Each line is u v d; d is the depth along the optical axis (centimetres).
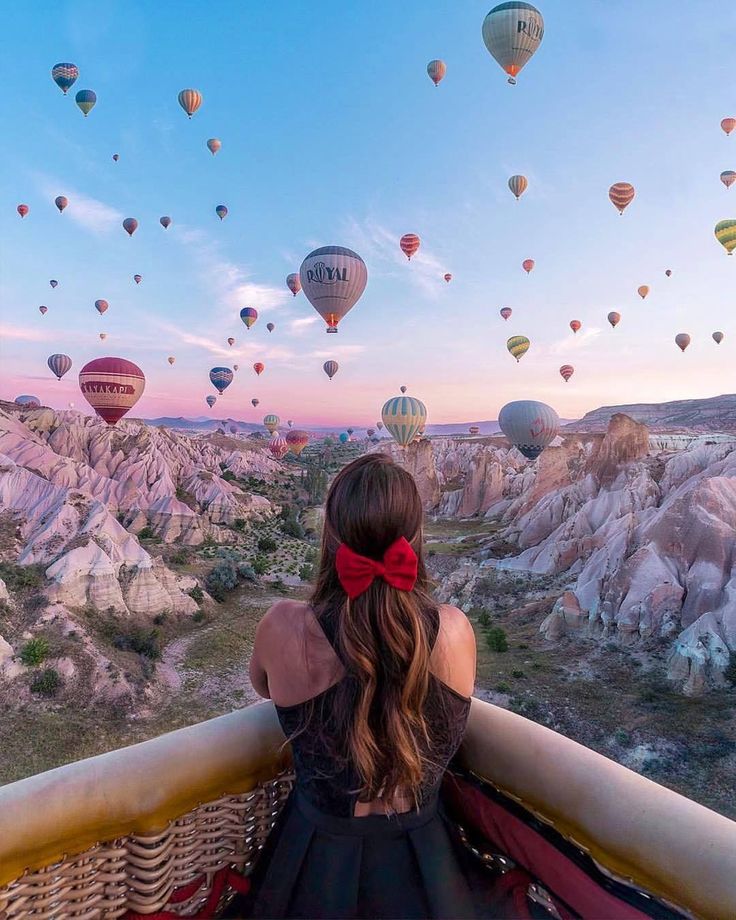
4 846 96
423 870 116
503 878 119
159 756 113
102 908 109
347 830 117
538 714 2350
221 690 2741
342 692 113
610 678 2636
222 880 121
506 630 3309
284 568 5159
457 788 131
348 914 113
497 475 7575
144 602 3450
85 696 2523
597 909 101
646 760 2055
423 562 126
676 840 92
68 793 103
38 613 3009
